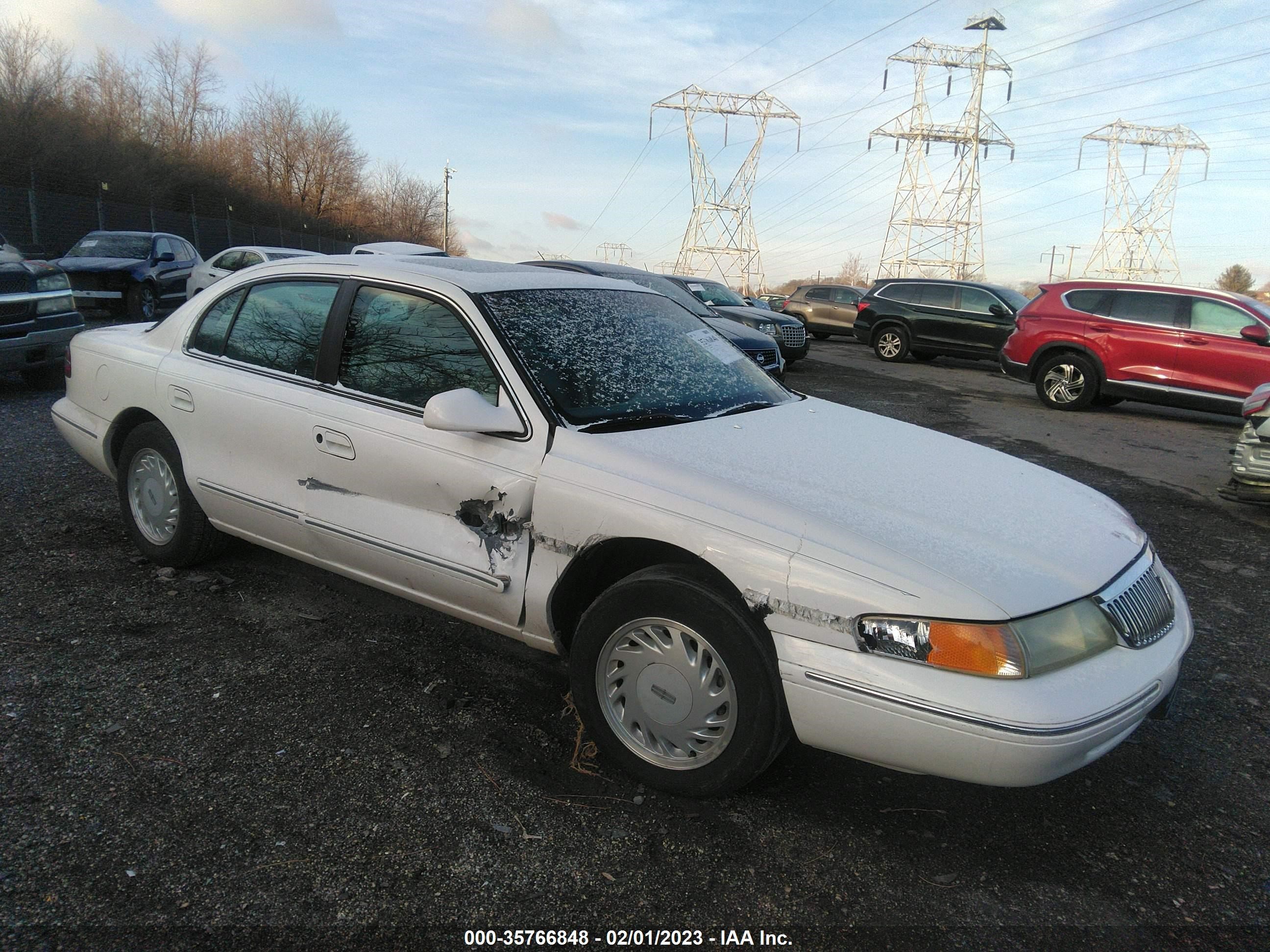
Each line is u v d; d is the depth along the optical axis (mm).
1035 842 2551
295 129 57312
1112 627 2438
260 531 3656
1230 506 6742
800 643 2352
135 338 4215
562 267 11523
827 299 24875
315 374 3428
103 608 3697
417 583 3152
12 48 28625
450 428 2717
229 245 36531
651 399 3199
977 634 2195
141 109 42031
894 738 2246
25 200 23984
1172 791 2850
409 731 2924
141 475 4125
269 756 2732
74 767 2598
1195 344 10836
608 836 2455
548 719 3064
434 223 80625
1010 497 2881
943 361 19406
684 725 2584
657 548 2703
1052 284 12266
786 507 2506
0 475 5508
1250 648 3998
